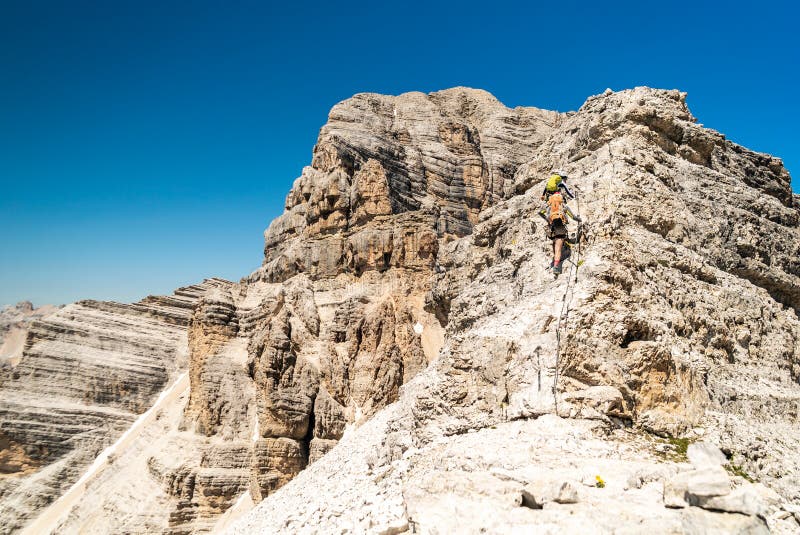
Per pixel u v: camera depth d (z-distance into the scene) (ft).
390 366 302.04
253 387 290.35
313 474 125.18
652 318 85.05
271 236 403.75
